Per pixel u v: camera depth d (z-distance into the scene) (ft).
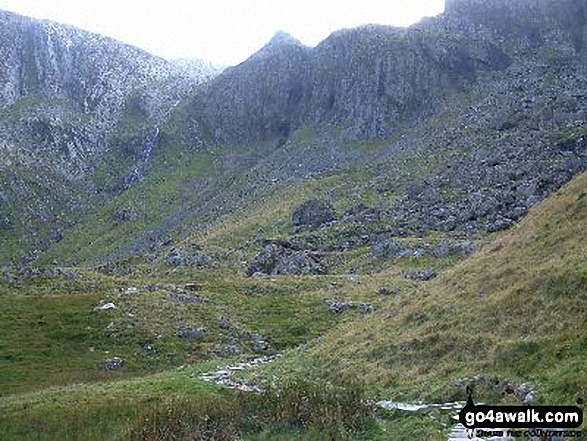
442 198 563.89
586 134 579.89
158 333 210.38
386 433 84.99
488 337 106.73
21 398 135.44
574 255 114.42
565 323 96.43
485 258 148.56
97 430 102.99
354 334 153.99
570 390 77.92
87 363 183.73
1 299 241.14
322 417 89.97
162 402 115.14
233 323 231.71
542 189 480.23
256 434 91.09
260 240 593.01
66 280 295.69
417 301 149.89
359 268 408.87
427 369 109.40
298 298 277.64
